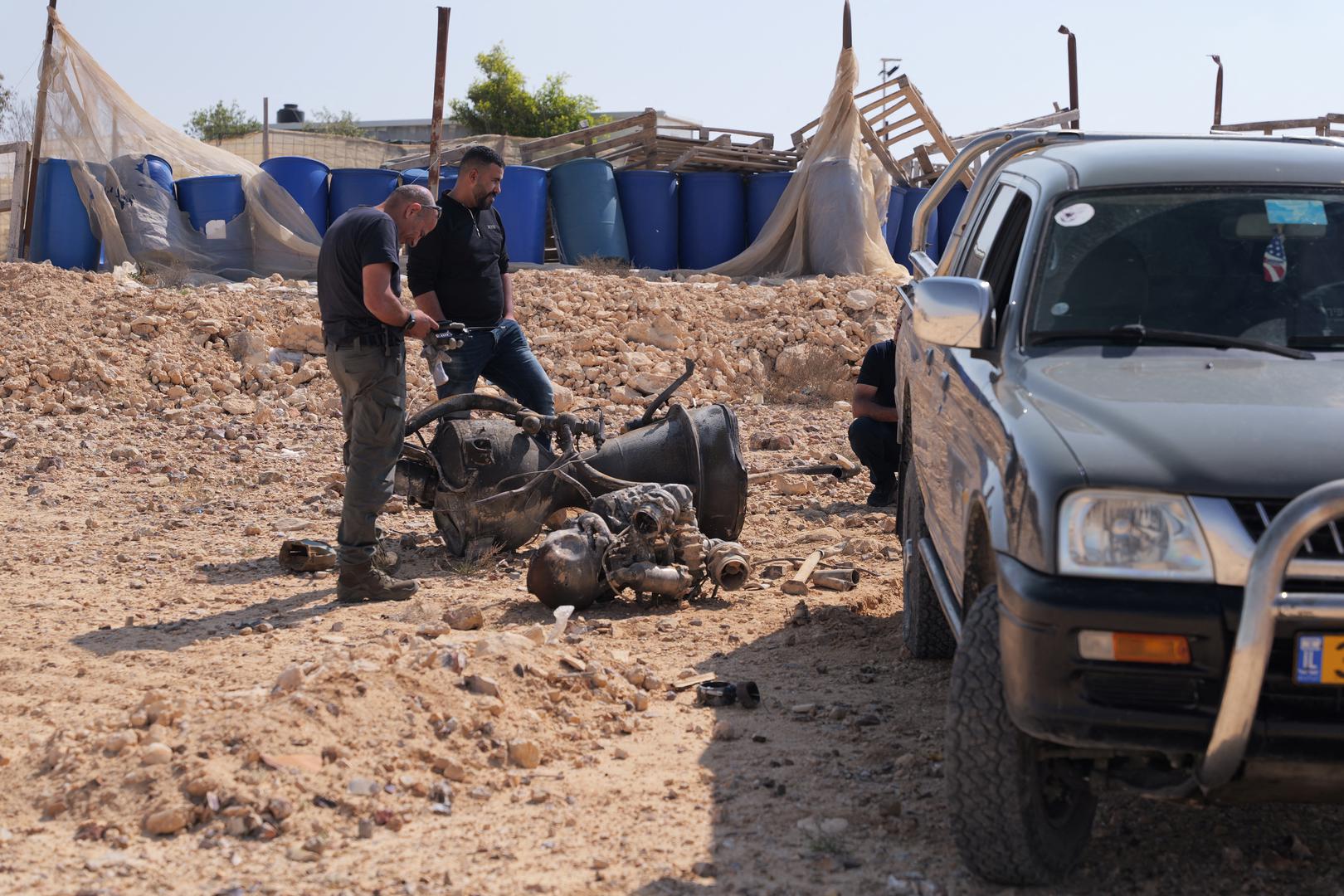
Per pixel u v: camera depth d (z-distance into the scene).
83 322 13.45
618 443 7.32
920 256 6.36
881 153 20.53
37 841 3.66
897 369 6.36
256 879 3.45
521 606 6.30
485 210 7.83
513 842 3.70
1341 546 2.95
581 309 14.67
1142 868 3.57
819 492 9.33
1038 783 3.36
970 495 3.77
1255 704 2.88
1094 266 4.12
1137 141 4.80
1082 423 3.35
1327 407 3.39
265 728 4.11
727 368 13.84
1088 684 3.03
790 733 4.61
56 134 16.72
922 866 3.57
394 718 4.33
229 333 13.45
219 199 17.17
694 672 5.22
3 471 9.72
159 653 5.50
